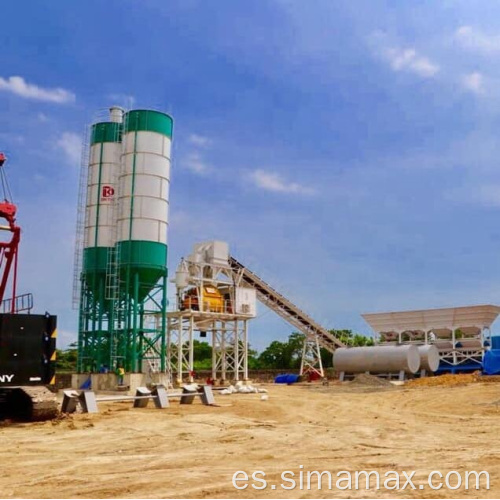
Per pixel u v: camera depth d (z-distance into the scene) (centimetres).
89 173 5450
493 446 1800
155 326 5231
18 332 2273
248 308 5906
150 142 5172
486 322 7356
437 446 1798
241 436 1966
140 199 5081
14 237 3094
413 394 4284
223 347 6000
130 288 5047
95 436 1956
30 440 1869
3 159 3089
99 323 5106
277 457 1575
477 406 3316
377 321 7969
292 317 7200
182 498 1112
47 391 2314
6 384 2228
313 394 4516
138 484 1226
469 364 7281
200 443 1817
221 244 5919
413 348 6712
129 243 5003
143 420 2377
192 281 5606
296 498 1117
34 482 1251
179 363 5425
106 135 5428
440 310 7494
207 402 3150
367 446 1789
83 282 5288
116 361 4912
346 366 6925
